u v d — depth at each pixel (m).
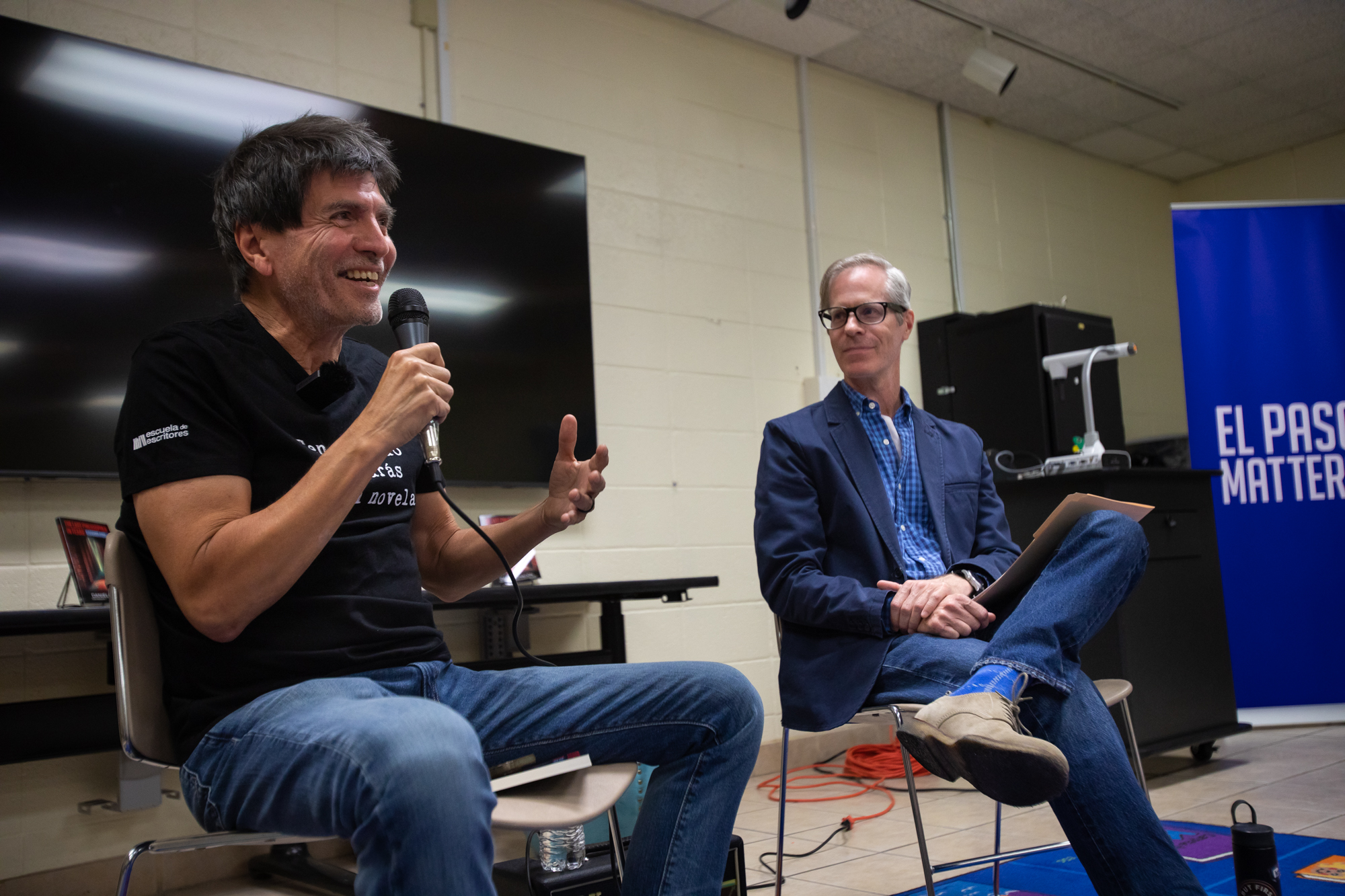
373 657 1.18
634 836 1.26
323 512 1.05
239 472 1.14
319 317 1.25
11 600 2.55
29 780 2.54
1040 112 5.36
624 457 3.75
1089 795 1.39
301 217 1.22
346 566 1.20
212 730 1.08
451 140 3.36
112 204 2.69
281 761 1.00
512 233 3.47
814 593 1.74
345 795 0.94
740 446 4.09
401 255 3.20
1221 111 5.53
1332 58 5.00
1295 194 6.08
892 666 1.67
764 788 3.57
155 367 1.15
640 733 1.24
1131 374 6.01
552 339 3.52
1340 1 4.48
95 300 2.64
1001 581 1.65
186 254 2.79
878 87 4.88
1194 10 4.49
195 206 2.83
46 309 2.56
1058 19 4.48
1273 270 4.37
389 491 1.28
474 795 0.93
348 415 1.27
